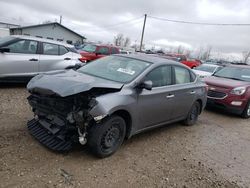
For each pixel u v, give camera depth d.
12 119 5.34
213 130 6.85
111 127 4.27
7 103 6.43
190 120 6.72
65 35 44.28
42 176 3.54
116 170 4.01
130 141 5.19
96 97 4.02
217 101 8.47
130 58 5.46
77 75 4.78
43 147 4.29
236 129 7.29
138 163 4.35
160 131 6.09
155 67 5.16
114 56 5.70
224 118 8.35
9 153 3.97
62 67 8.74
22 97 7.16
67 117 3.98
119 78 4.80
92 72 5.12
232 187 4.10
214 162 4.89
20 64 7.87
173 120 5.95
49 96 4.08
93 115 3.89
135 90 4.60
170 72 5.60
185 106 6.16
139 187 3.69
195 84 6.48
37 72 8.27
